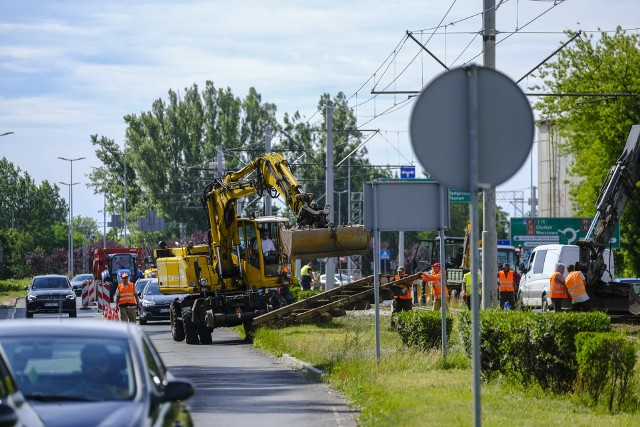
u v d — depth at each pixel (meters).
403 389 27.06
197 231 187.12
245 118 194.00
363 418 23.33
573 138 101.12
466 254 77.62
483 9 40.66
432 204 31.19
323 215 50.03
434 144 14.39
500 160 14.51
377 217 31.08
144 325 73.31
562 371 25.42
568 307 55.12
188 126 193.50
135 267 127.12
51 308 82.44
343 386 30.02
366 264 167.75
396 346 39.19
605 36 98.19
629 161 56.94
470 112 14.32
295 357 40.53
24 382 13.48
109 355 14.03
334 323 58.47
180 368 38.09
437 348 36.09
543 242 105.56
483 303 39.25
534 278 68.00
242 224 57.47
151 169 193.00
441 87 14.39
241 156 191.88
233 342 54.81
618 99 96.19
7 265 161.38
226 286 56.72
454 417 21.78
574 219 105.31
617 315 56.59
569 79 98.50
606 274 70.06
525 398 24.97
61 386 13.42
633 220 97.00
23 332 14.52
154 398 13.31
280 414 25.08
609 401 23.66
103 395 13.34
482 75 14.47
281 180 52.28
